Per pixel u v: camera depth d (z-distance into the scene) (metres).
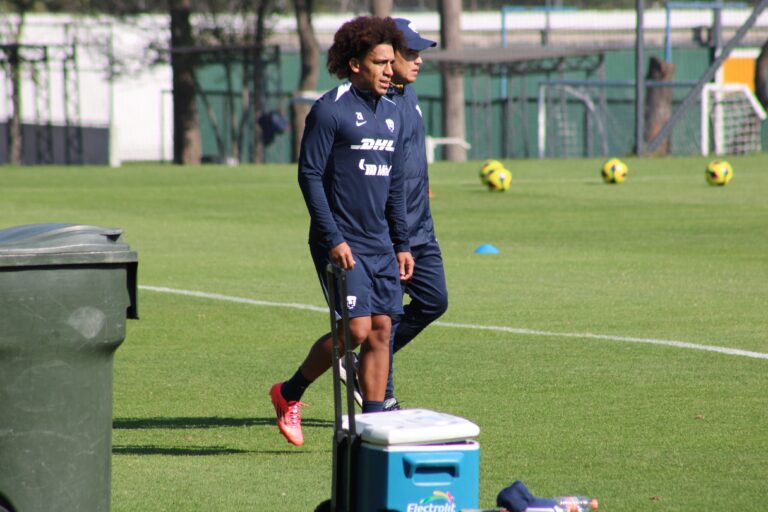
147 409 27.42
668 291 46.22
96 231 15.98
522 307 42.44
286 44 198.75
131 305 16.34
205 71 193.25
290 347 35.56
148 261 56.84
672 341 35.34
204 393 29.20
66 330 15.64
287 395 23.25
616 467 21.81
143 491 20.53
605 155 189.12
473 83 179.25
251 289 47.50
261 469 22.09
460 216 80.12
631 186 105.19
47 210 84.31
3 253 15.20
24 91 199.62
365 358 22.86
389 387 26.02
